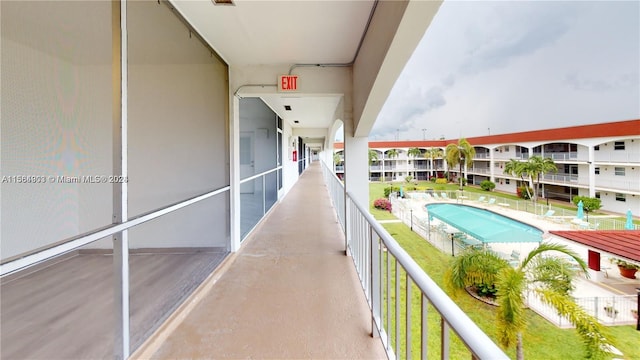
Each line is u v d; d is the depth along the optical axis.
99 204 2.08
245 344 1.67
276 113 6.32
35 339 1.67
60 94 1.92
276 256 3.15
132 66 2.45
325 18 2.27
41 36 1.81
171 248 2.81
